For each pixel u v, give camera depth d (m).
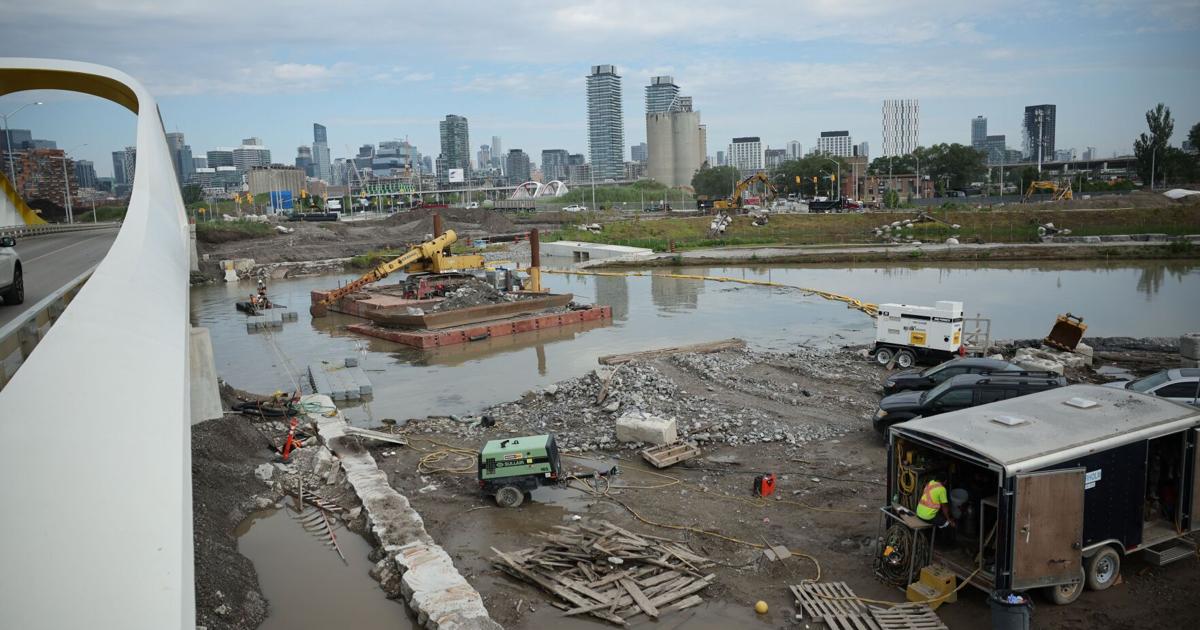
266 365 37.28
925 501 12.05
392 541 14.85
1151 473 12.94
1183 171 142.38
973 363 21.62
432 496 17.88
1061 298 46.78
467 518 16.47
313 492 18.47
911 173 174.75
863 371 27.66
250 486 18.50
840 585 12.66
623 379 25.75
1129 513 11.82
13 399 5.97
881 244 82.88
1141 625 11.05
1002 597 10.41
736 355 30.61
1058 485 10.92
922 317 27.59
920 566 12.31
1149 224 83.75
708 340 39.25
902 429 12.55
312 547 15.58
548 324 44.81
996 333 36.69
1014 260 68.69
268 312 53.69
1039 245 70.00
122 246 10.40
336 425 22.98
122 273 9.08
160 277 9.99
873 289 54.72
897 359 28.22
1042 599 11.81
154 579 5.08
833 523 15.34
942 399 19.09
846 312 46.31
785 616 12.02
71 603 4.74
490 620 11.70
